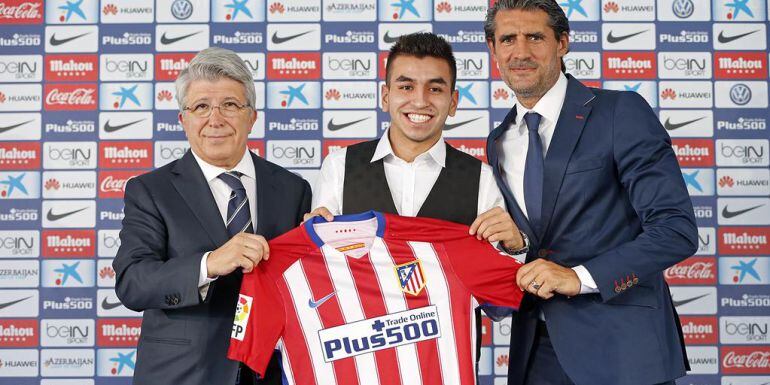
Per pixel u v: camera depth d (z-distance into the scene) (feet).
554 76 5.80
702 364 8.95
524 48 5.61
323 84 9.09
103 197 9.05
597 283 5.08
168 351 5.40
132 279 5.24
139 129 9.09
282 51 9.09
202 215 5.57
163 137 9.09
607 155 5.49
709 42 9.06
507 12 5.72
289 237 5.34
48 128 9.05
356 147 6.12
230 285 5.57
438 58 5.59
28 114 9.07
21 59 9.08
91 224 9.04
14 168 9.03
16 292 8.98
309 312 5.28
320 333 5.28
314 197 6.05
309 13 9.10
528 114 5.90
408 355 5.31
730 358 8.96
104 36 9.09
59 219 9.02
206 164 5.82
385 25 9.09
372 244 5.40
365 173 5.89
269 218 5.74
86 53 9.09
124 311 9.00
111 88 9.08
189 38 9.09
